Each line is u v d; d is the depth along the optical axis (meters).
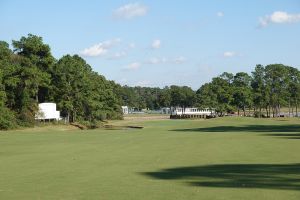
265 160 24.16
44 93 104.44
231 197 14.29
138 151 31.52
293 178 17.77
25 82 89.56
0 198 14.89
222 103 155.50
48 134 60.94
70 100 103.44
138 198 14.51
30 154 30.69
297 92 152.62
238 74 158.75
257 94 149.75
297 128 62.66
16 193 15.74
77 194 15.39
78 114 108.56
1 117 82.00
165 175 19.44
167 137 47.19
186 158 26.23
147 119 143.12
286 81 150.62
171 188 16.16
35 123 92.06
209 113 165.12
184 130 63.59
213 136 46.91
